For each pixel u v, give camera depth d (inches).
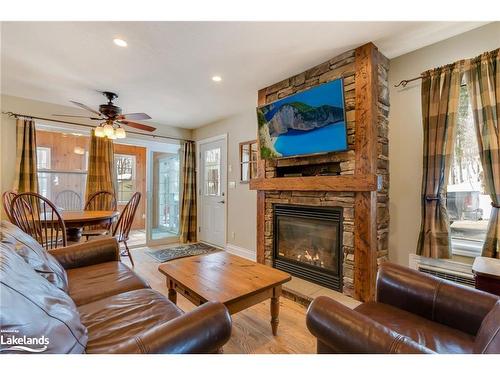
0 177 123.6
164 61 94.3
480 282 58.6
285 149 107.7
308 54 90.4
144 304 53.3
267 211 122.8
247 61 95.0
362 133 85.4
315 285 100.1
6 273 33.0
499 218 68.0
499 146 68.4
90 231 135.0
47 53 88.2
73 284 63.1
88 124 152.5
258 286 64.7
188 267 78.4
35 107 135.9
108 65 97.3
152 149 185.0
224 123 173.9
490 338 30.0
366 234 84.5
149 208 181.6
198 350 34.0
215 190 184.1
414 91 88.2
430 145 80.7
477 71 72.2
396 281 56.3
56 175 160.6
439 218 79.0
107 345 39.6
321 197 99.3
